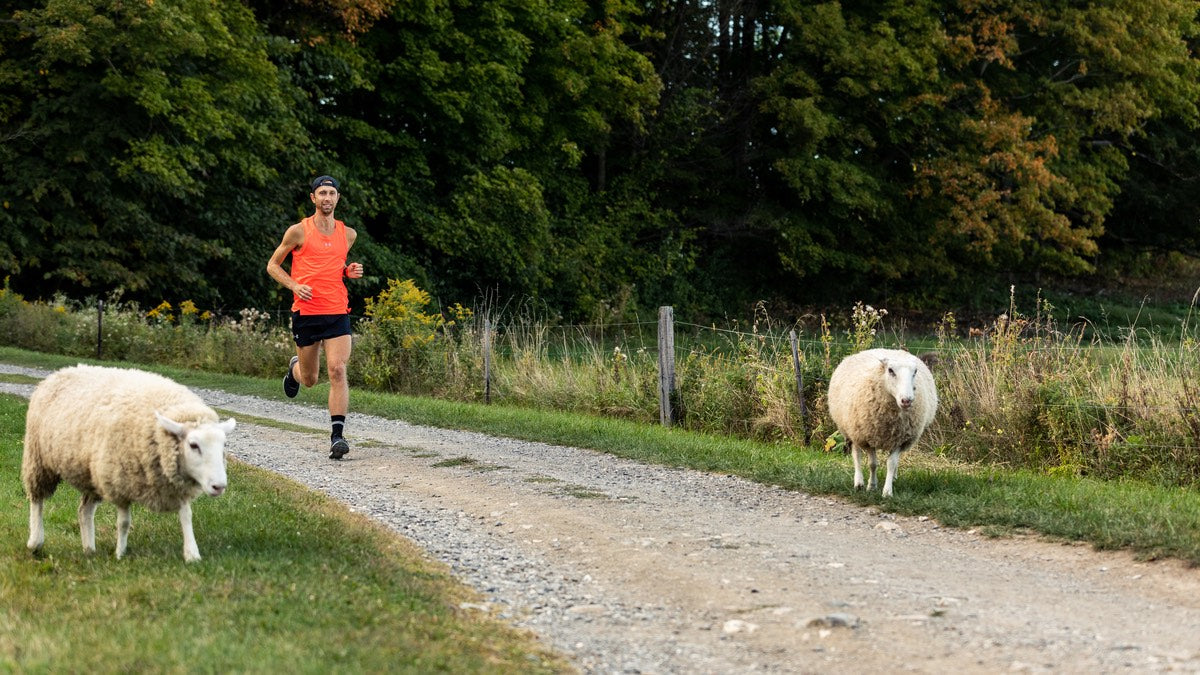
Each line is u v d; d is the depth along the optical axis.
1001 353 12.33
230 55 28.27
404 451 11.90
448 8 33.50
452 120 33.72
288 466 10.73
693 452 11.58
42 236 28.14
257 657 4.79
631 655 5.29
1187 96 42.47
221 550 6.88
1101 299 44.12
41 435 6.91
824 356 13.43
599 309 36.41
